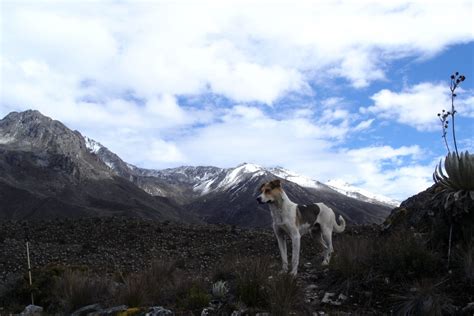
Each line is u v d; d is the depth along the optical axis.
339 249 10.88
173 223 34.09
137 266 21.47
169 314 8.37
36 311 10.75
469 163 9.01
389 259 9.02
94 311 9.45
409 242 9.37
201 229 31.02
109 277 13.28
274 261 12.71
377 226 22.20
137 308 8.73
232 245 25.20
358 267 9.09
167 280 10.84
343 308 8.20
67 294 10.52
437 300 7.32
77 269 13.77
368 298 8.34
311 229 12.08
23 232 31.08
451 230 9.05
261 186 10.82
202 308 8.64
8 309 11.48
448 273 8.41
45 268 13.62
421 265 8.70
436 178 9.94
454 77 9.20
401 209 14.28
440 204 9.45
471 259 8.07
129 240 28.50
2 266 22.02
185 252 24.62
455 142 9.45
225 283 9.68
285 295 8.17
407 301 7.64
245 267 9.59
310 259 14.46
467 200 8.88
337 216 12.88
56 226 32.78
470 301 7.49
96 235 29.83
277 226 10.95
